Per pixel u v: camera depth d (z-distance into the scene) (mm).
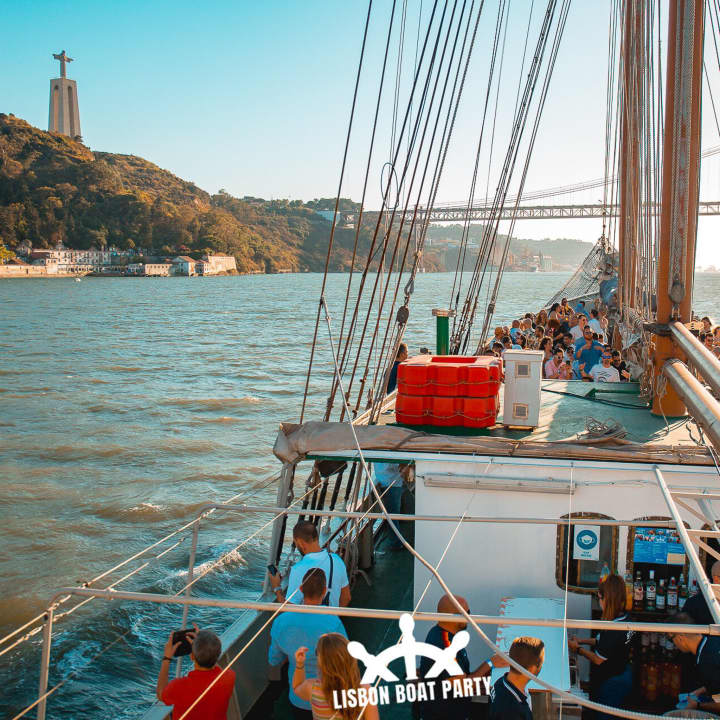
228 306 132000
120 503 21156
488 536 5953
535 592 5941
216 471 24516
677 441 6418
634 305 10273
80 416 34781
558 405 8094
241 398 39062
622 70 13000
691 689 5121
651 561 5762
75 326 90375
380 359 8188
